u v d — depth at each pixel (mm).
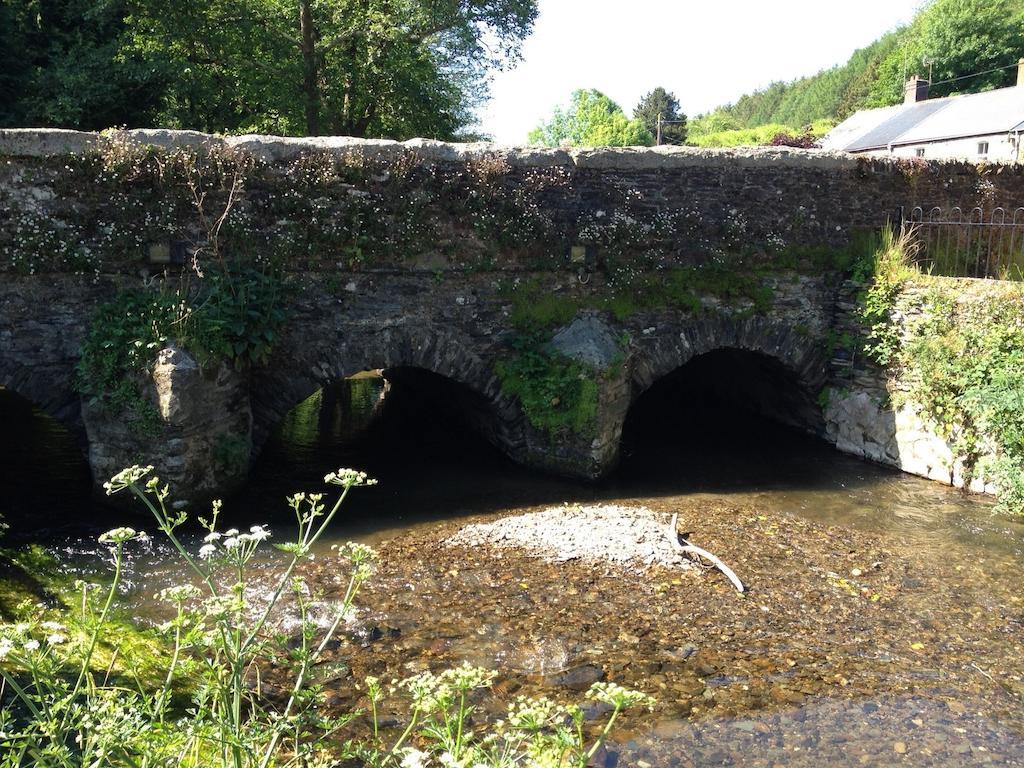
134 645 4648
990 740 4332
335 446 10320
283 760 3600
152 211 7355
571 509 7809
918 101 32625
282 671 4680
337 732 4086
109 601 2623
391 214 8117
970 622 5719
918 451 9078
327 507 7797
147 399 6879
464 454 9836
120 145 7180
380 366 8375
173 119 15094
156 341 6871
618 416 8984
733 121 87188
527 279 8867
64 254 7145
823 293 10047
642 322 9289
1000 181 10867
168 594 2695
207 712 2555
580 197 8867
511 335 8930
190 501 7062
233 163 7492
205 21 15016
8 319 7117
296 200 7734
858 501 8273
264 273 7770
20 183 6984
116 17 15281
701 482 8891
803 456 9961
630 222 9047
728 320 9633
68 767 2145
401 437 10852
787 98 77688
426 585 6062
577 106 54781
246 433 7762
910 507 8086
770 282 9758
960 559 6816
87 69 13625
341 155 7871
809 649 5273
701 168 9266
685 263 9367
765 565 6598
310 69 16156
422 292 8422
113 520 7098
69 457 8961
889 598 6070
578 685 4730
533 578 6219
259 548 6695
